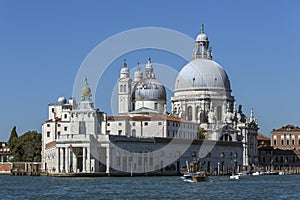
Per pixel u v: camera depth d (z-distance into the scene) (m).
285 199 156.12
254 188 195.25
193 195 164.88
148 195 163.25
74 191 175.25
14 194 165.88
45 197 157.38
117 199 152.75
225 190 184.25
